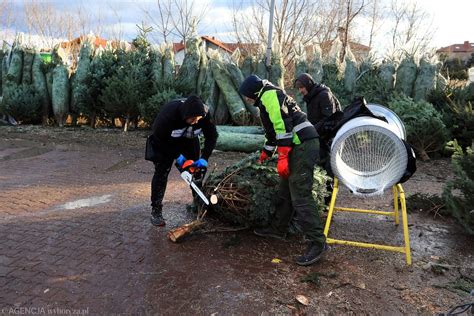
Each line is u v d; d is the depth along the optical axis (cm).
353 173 371
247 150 865
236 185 414
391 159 363
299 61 1030
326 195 452
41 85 1153
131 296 313
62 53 1157
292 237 428
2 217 465
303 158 358
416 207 529
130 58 1079
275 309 302
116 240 408
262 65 1030
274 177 414
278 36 1772
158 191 437
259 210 407
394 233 452
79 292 316
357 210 466
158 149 416
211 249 395
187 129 409
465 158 454
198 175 430
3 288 318
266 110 362
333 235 443
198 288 325
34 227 438
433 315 300
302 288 331
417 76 961
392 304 313
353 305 310
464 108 862
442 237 445
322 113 489
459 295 327
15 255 371
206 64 1073
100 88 1085
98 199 543
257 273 351
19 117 1141
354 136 369
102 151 867
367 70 1040
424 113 832
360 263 377
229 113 1038
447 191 453
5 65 1181
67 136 1019
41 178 644
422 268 370
